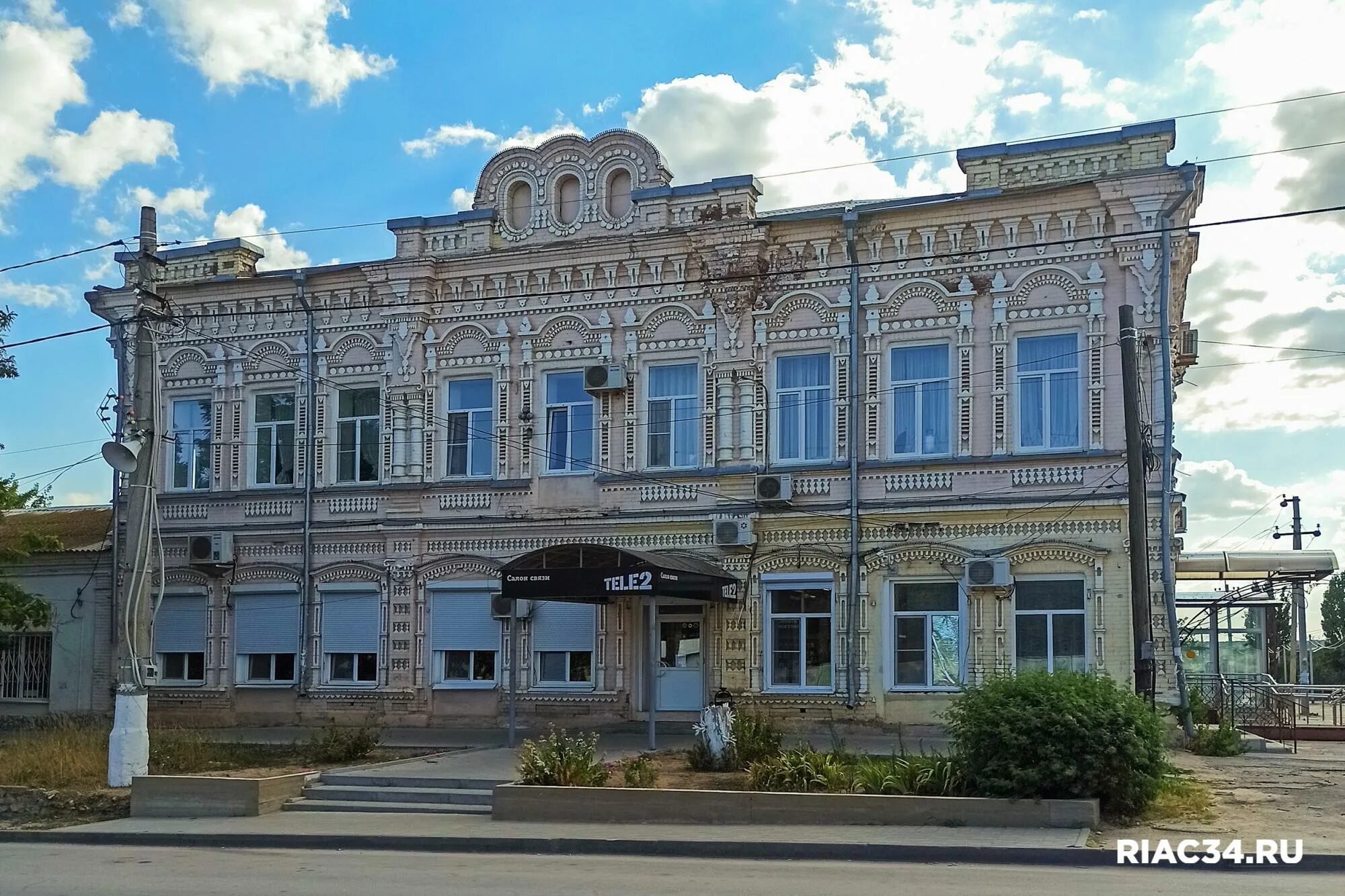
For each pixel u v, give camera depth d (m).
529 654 28.17
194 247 32.06
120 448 20.30
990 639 24.67
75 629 31.64
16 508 31.89
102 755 21.48
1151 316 24.19
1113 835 14.80
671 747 23.20
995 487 25.03
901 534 25.53
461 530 28.81
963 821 15.55
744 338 27.05
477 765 20.86
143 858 15.48
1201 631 37.41
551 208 29.03
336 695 29.33
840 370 26.30
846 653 25.62
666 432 27.75
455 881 13.14
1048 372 25.06
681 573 23.28
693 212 27.64
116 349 32.12
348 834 16.27
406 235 29.89
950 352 25.70
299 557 30.14
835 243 26.59
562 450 28.50
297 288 30.67
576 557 22.84
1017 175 25.67
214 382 31.41
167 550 31.34
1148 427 24.02
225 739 26.30
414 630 28.97
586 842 15.41
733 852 14.88
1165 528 23.81
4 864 15.05
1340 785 18.44
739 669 26.31
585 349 28.36
